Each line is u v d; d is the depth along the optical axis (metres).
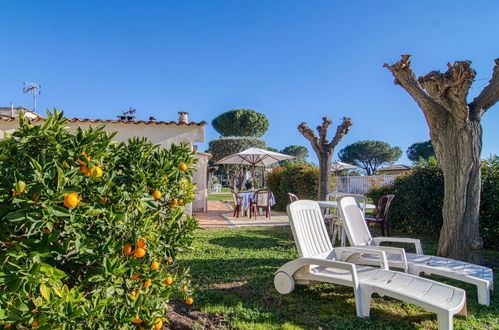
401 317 3.04
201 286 3.82
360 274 3.32
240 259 5.10
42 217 1.43
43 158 1.51
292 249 5.90
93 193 1.78
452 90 4.62
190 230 2.55
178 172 2.47
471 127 4.82
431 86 4.84
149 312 2.04
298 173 13.27
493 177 6.13
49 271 1.45
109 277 1.75
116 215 1.84
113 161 2.02
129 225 1.96
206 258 5.15
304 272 3.48
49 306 1.38
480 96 4.87
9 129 7.69
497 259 5.48
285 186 13.77
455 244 4.88
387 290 2.82
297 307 3.21
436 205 7.32
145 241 2.05
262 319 2.92
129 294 1.94
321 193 9.52
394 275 3.23
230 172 28.05
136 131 8.49
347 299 3.47
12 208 1.44
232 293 3.61
